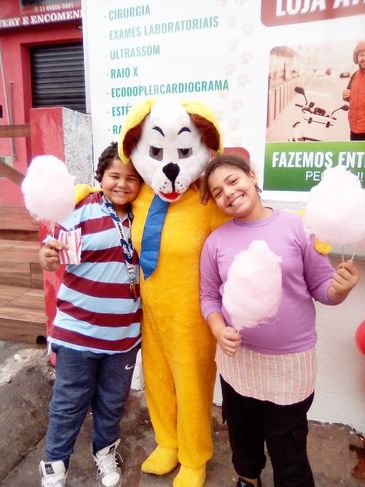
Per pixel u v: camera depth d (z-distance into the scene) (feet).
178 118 4.91
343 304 6.80
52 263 5.30
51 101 17.99
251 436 5.35
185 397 5.69
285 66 6.33
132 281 5.61
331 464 6.52
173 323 5.56
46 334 9.95
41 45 17.43
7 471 6.51
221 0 6.45
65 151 7.90
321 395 7.33
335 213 3.92
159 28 6.90
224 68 6.66
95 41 7.39
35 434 7.34
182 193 5.28
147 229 5.38
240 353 4.92
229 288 4.08
